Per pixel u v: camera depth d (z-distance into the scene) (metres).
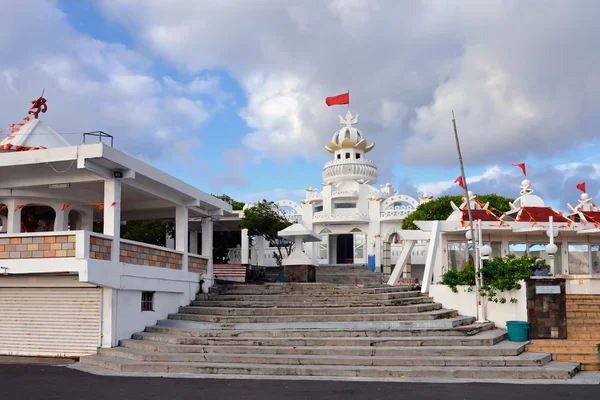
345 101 32.16
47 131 17.61
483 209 22.06
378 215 39.84
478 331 14.58
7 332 15.01
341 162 44.97
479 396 9.76
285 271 22.25
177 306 17.30
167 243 33.75
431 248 19.67
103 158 13.71
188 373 12.02
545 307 14.44
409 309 15.70
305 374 11.82
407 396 9.76
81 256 13.32
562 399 9.57
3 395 9.76
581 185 23.59
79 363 13.41
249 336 14.12
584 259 22.09
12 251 13.94
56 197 16.95
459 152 15.73
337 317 15.09
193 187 18.42
